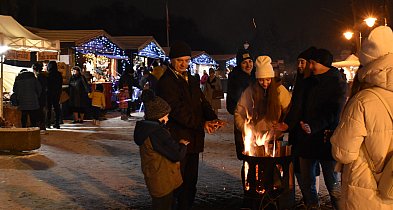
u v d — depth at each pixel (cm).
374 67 363
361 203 366
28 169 923
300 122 575
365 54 375
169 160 528
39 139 1070
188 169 599
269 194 545
